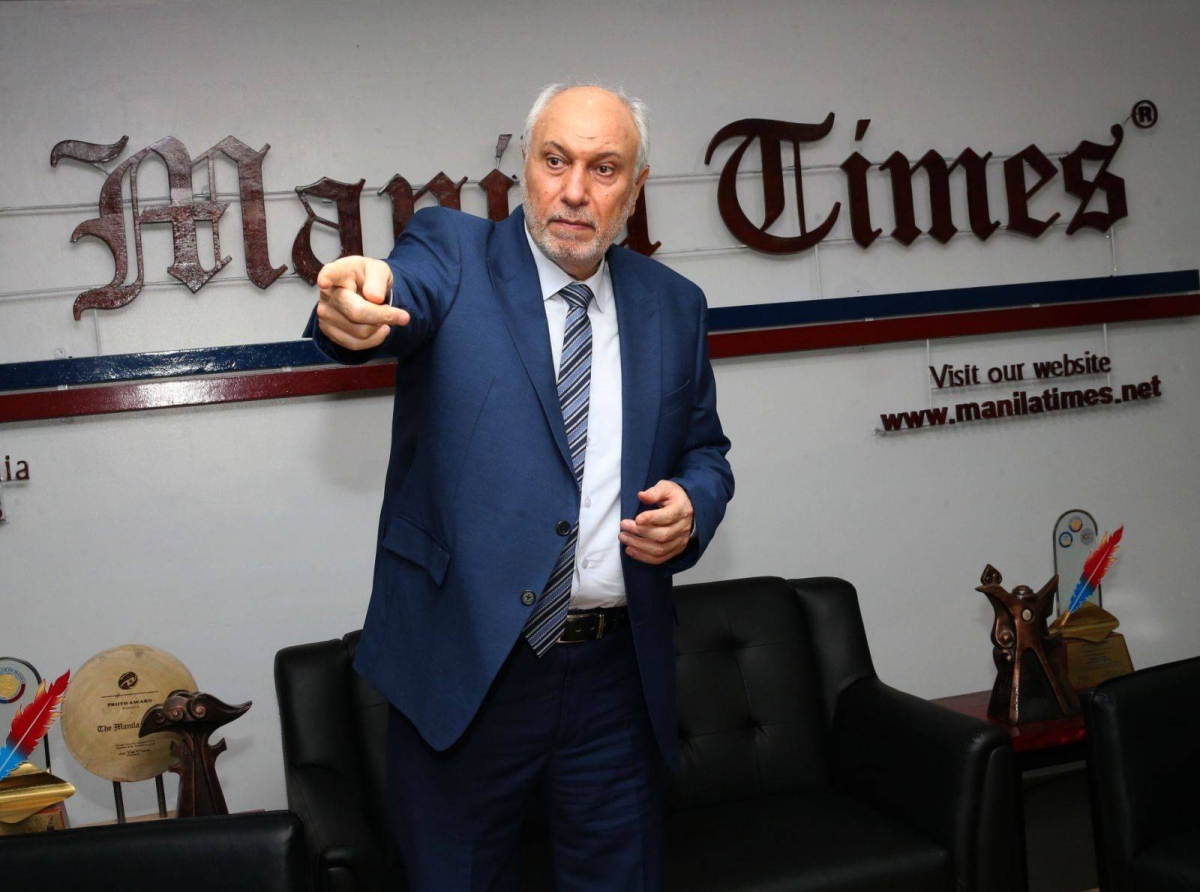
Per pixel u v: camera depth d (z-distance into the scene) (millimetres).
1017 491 3295
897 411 3195
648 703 1599
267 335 2795
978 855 2209
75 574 2717
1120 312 3303
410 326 1354
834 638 2766
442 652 1471
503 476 1457
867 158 3166
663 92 3027
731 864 2186
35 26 2682
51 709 2164
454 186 2865
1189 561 3426
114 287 2684
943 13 3215
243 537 2803
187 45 2754
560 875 1663
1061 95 3305
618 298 1646
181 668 2361
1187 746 2264
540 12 2951
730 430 3084
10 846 1800
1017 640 2680
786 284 3104
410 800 1562
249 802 2809
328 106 2826
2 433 2678
